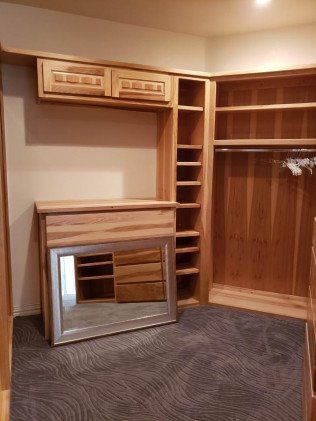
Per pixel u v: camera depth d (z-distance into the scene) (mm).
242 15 2781
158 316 2768
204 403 1885
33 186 2842
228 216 3328
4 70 2635
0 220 1903
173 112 2824
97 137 2980
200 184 3031
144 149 3158
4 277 1925
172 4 2588
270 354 2363
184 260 3383
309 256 3133
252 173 3209
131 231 2691
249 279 3355
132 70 2635
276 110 2971
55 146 2859
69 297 2531
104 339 2543
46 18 2705
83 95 2529
